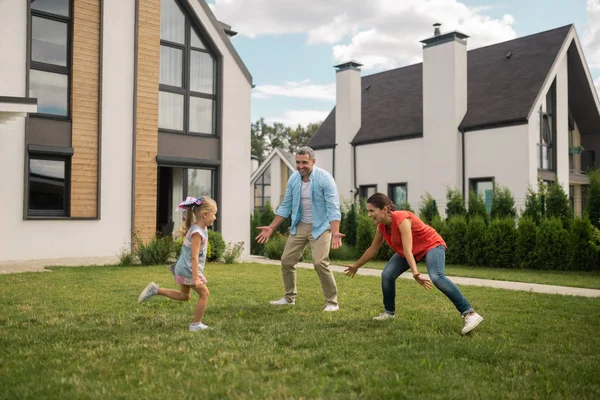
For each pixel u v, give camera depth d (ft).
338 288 28.14
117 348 14.19
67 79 43.70
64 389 11.02
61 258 42.88
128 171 46.65
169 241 42.86
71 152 43.16
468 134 71.97
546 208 48.57
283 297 23.24
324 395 10.82
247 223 54.80
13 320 18.08
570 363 13.52
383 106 89.35
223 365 12.84
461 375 12.25
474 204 52.49
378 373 12.22
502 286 31.01
